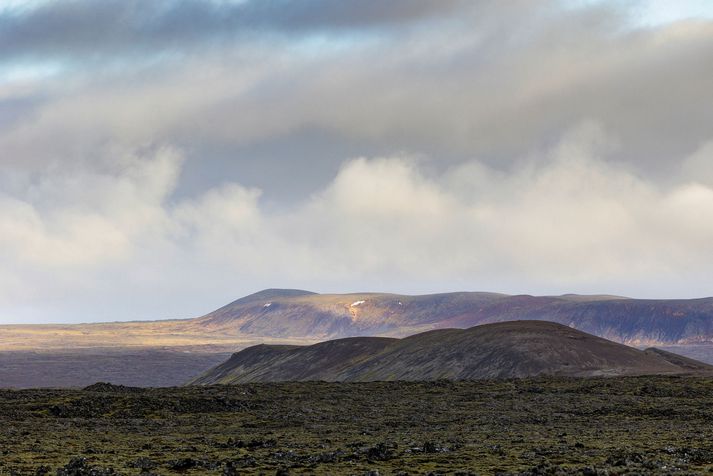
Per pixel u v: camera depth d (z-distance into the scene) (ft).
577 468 461.37
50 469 462.60
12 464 483.10
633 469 454.40
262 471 460.96
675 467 463.42
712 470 451.94
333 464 490.49
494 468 468.75
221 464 484.74
